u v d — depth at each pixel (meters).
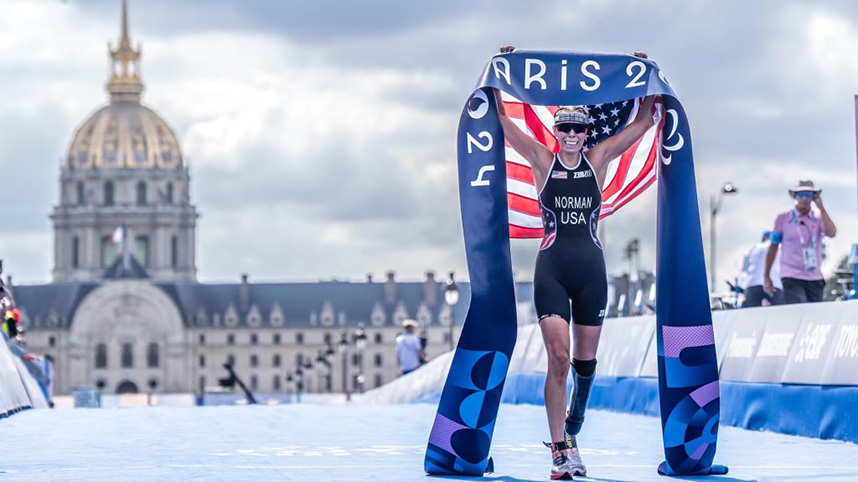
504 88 15.28
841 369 20.19
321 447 18.98
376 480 14.51
